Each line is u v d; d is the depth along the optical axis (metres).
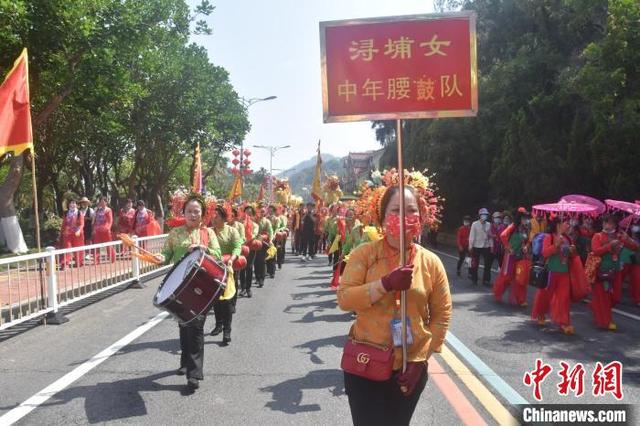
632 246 10.78
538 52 20.75
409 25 3.36
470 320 9.23
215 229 7.31
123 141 31.84
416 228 3.07
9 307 7.55
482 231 13.91
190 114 29.95
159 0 24.05
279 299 11.38
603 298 8.55
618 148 14.62
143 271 13.03
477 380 5.80
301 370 6.18
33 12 15.33
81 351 6.98
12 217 18.73
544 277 8.41
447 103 3.34
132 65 25.92
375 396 2.98
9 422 4.68
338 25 3.39
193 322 5.49
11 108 8.17
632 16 12.68
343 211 14.89
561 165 17.44
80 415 4.83
